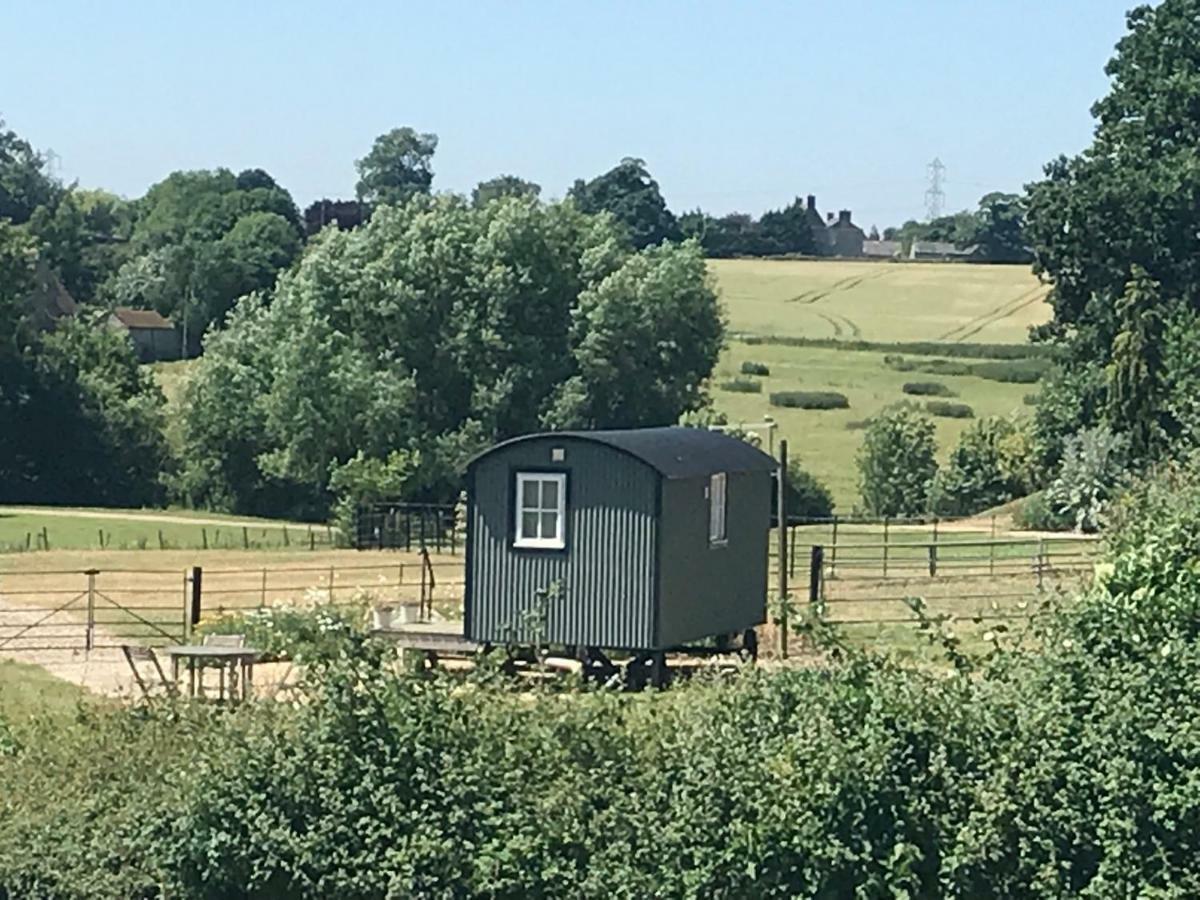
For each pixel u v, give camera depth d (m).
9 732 20.67
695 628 35.03
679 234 177.12
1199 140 79.81
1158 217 76.75
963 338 133.38
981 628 22.20
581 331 87.69
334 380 83.19
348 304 87.44
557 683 19.31
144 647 32.06
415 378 86.94
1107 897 15.50
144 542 65.75
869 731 16.17
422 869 16.50
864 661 16.98
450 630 35.59
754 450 38.00
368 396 83.56
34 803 18.23
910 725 16.22
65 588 49.38
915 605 18.20
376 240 89.12
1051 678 16.59
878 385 117.62
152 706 20.33
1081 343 78.44
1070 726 16.08
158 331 139.00
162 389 105.06
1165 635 16.72
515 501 34.62
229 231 150.00
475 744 17.22
